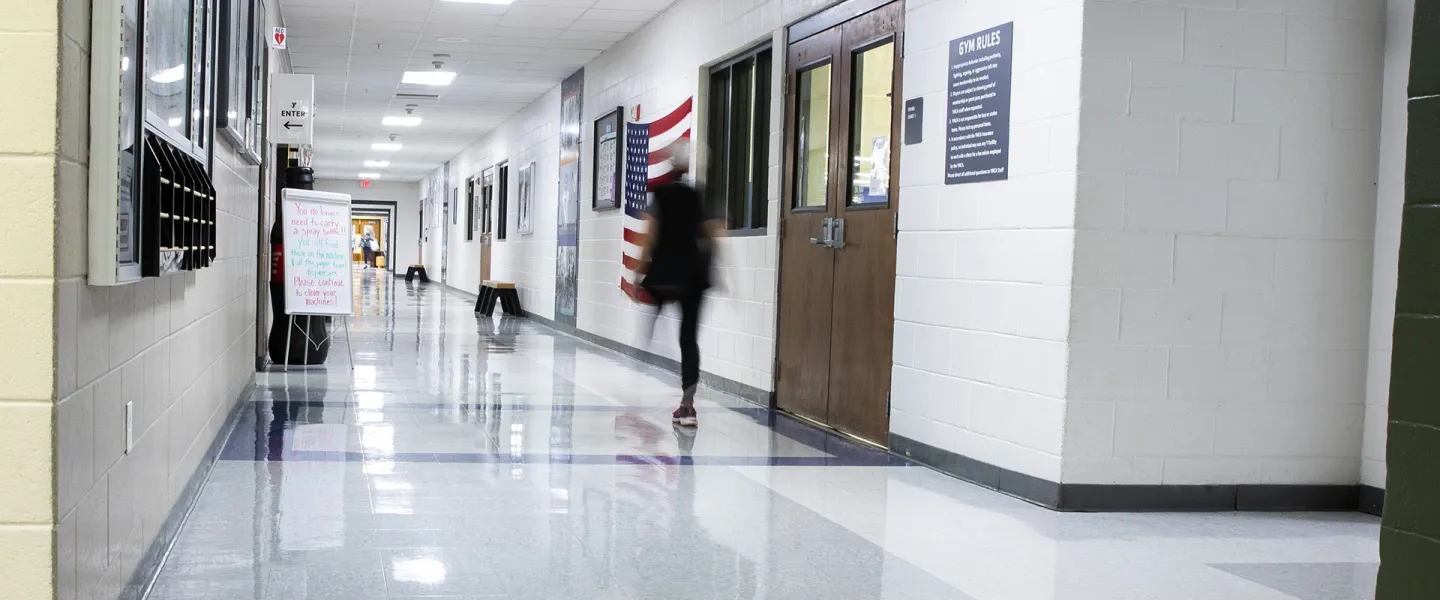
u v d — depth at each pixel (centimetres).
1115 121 428
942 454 510
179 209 304
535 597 302
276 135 839
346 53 1214
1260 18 441
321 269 842
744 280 773
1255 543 395
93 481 225
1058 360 432
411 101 1622
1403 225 170
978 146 486
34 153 192
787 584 323
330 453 499
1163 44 432
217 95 431
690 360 621
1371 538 407
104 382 234
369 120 1873
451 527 375
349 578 312
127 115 231
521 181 1709
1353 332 457
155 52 270
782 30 719
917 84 540
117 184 217
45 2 192
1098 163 427
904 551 366
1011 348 461
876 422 577
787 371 695
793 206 698
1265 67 443
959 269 500
